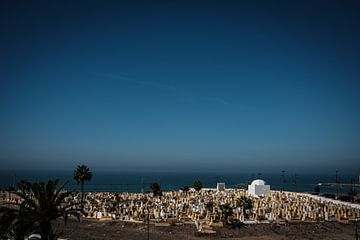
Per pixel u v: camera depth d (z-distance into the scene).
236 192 102.00
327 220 62.22
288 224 58.38
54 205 29.39
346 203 81.56
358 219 64.12
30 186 29.47
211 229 52.72
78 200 79.00
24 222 28.80
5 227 28.25
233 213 59.94
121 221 57.03
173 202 77.50
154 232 50.88
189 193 100.50
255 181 99.31
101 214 60.44
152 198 87.31
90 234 47.28
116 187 173.88
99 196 91.94
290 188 190.88
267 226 56.38
